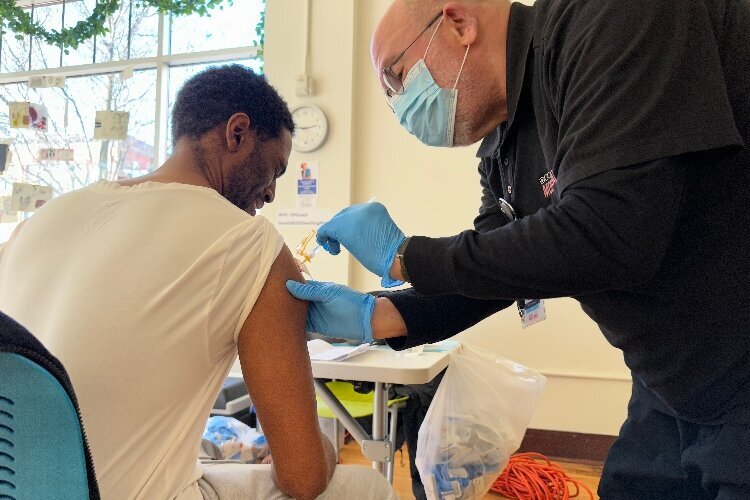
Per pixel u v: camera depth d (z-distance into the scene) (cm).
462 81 96
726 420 76
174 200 81
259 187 99
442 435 148
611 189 62
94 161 386
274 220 315
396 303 102
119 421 71
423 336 102
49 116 392
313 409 82
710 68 64
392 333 102
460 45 94
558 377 271
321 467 81
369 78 313
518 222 70
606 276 64
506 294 70
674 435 92
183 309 74
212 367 79
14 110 348
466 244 72
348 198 306
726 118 62
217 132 91
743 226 71
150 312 72
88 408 69
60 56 400
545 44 79
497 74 94
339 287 93
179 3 374
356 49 313
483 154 108
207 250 76
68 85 394
